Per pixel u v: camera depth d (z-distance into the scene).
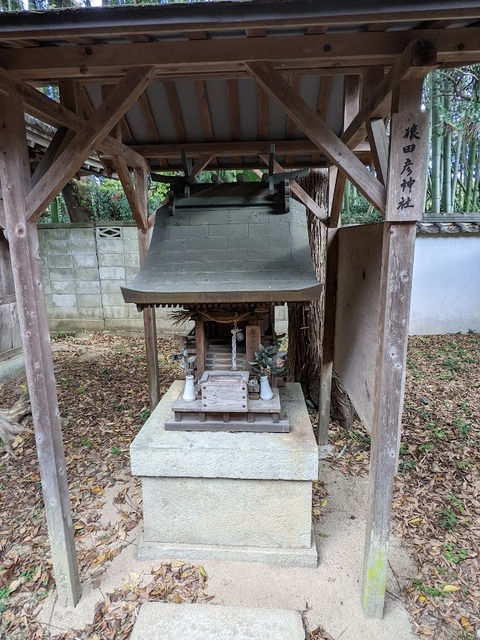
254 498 2.36
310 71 2.53
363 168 1.74
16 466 3.36
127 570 2.34
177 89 3.19
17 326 6.04
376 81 2.41
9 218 1.79
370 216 8.13
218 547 2.43
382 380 1.83
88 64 1.72
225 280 2.28
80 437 3.82
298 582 2.25
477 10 1.38
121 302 7.56
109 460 3.45
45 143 4.79
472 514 2.72
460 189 10.07
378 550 1.97
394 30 1.62
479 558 2.34
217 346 2.77
